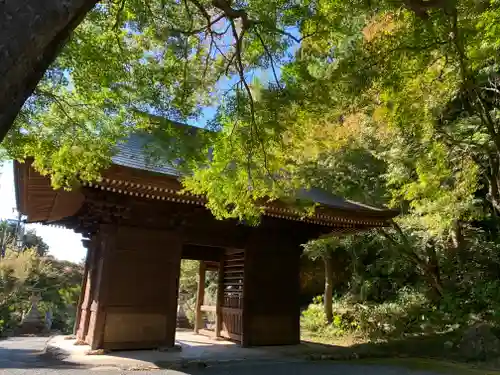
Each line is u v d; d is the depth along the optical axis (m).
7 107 1.85
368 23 6.02
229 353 9.84
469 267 14.72
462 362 9.77
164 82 5.65
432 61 7.57
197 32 5.40
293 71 5.64
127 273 9.49
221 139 5.97
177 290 10.01
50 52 2.14
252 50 5.89
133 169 8.12
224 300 12.97
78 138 5.83
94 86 5.45
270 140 6.17
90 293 10.51
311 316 17.12
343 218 10.92
